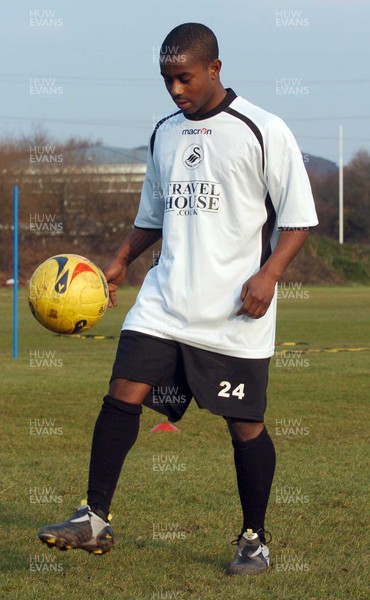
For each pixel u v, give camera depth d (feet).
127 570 18.78
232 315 18.17
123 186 213.25
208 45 17.93
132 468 29.17
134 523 22.48
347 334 93.76
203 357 18.17
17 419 39.52
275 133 17.90
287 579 18.15
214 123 18.10
